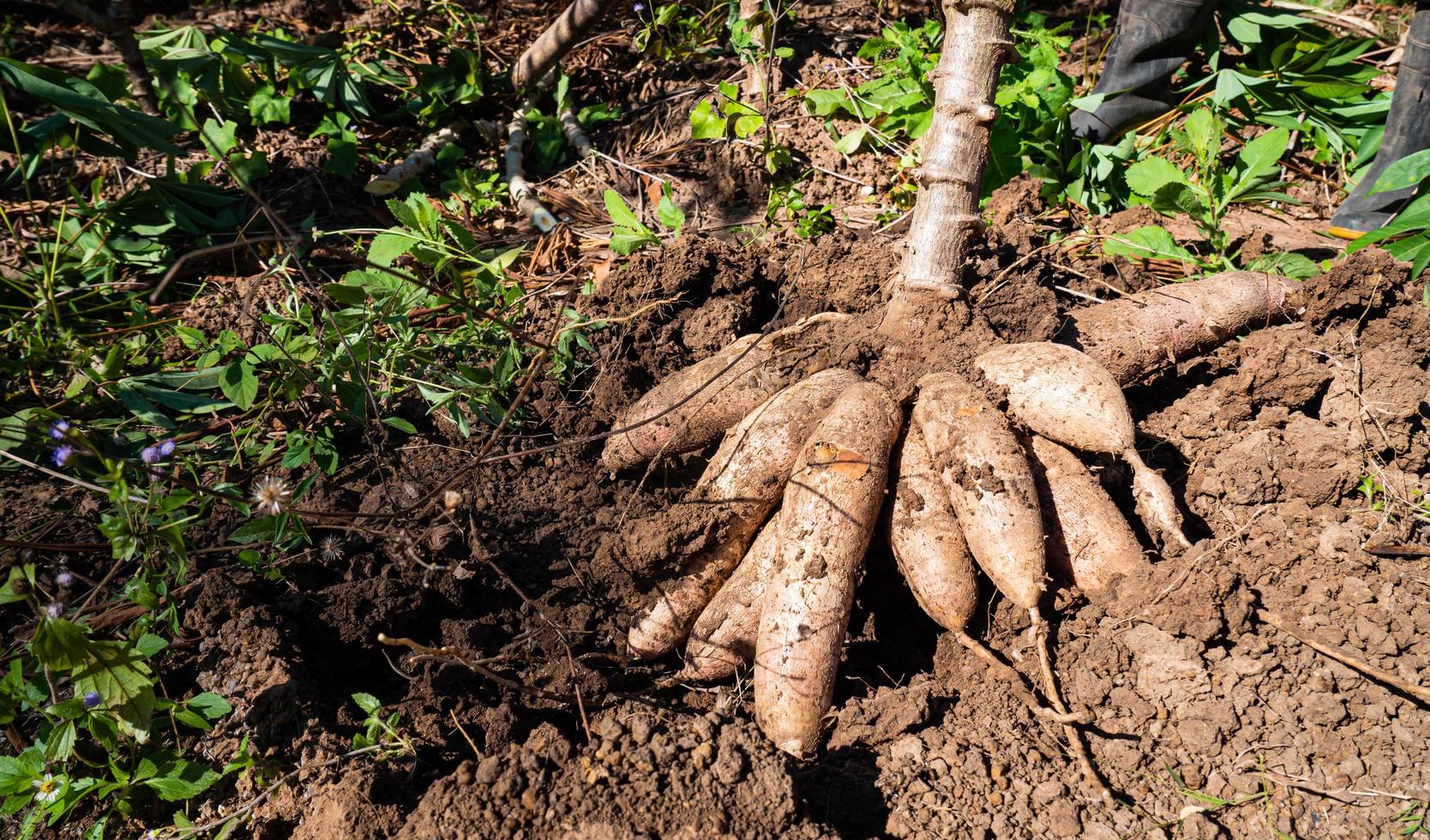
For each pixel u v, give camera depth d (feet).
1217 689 3.81
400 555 3.94
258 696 3.89
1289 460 4.16
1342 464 4.09
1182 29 5.31
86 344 4.89
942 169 4.35
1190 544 4.01
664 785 3.67
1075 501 4.05
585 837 3.59
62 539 4.20
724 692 4.05
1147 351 4.46
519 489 4.45
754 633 4.00
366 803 3.68
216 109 5.75
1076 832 3.66
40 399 4.66
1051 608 4.02
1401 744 3.73
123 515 3.89
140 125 5.18
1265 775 3.73
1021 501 3.92
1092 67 6.17
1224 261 4.86
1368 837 3.63
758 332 4.75
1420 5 4.97
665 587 4.07
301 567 4.16
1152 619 3.91
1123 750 3.79
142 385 4.60
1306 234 5.26
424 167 5.94
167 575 4.05
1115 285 4.83
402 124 6.23
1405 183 4.88
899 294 4.43
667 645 4.08
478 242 5.49
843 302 4.72
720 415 4.32
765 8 6.02
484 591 4.17
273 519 3.98
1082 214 5.33
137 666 3.76
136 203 5.19
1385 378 4.25
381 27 6.95
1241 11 5.69
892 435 4.05
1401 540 3.99
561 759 3.73
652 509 4.39
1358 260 4.43
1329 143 5.67
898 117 5.57
